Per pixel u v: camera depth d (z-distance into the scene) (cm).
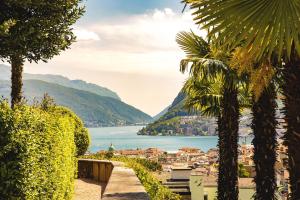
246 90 1164
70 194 1112
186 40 1202
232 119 1252
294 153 516
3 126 577
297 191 520
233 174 1253
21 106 636
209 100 1388
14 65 1440
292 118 514
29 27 1115
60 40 1211
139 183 823
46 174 728
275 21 408
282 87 531
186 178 3581
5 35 1062
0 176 577
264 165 997
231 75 1095
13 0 1062
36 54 1201
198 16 416
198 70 1106
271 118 991
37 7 1145
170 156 14388
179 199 1102
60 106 1814
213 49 1148
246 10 409
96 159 1780
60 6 1173
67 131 1017
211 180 4278
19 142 591
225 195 1250
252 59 615
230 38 417
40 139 689
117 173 1012
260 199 1004
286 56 517
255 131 1007
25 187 607
